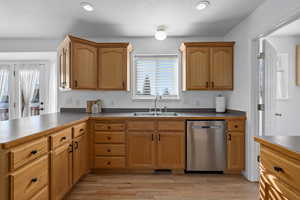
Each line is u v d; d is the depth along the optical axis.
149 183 2.78
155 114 3.48
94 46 3.42
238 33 3.23
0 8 2.62
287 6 2.05
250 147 2.88
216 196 2.42
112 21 3.05
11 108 4.60
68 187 2.36
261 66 2.85
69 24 3.15
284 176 1.15
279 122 3.78
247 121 2.96
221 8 2.66
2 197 1.34
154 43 3.85
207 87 3.44
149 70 3.93
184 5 2.57
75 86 3.13
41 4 2.52
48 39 3.83
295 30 3.43
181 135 3.10
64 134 2.25
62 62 3.39
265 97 2.79
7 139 1.41
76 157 2.60
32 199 1.61
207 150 3.07
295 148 1.12
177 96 3.90
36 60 4.60
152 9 2.67
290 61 3.77
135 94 3.93
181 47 3.67
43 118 2.77
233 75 3.44
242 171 3.11
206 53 3.44
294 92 3.77
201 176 3.04
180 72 3.84
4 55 4.13
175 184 2.75
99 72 3.48
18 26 3.21
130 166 3.14
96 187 2.66
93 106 3.64
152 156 3.13
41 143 1.77
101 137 3.15
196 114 3.38
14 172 1.41
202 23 3.16
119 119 3.14
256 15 2.67
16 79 4.61
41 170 1.76
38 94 4.62
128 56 3.62
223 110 3.63
